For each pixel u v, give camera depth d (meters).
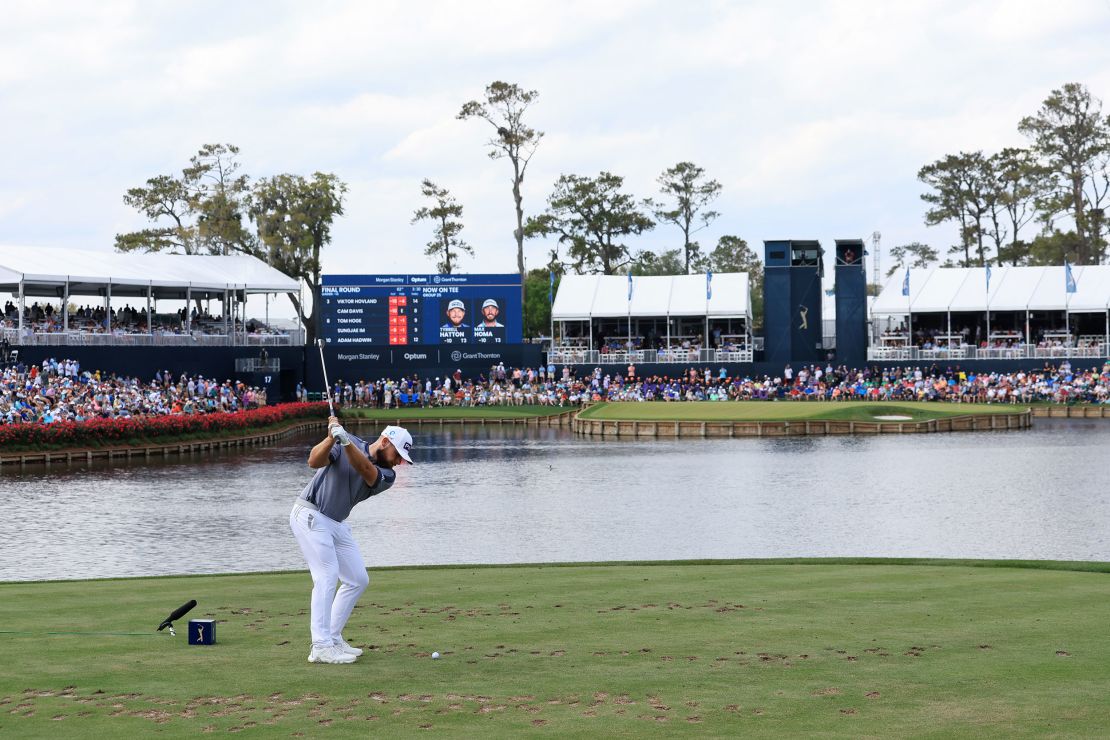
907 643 11.63
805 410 72.00
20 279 66.50
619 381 86.44
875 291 126.19
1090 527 30.14
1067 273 86.94
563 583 16.28
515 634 12.27
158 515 33.72
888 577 16.67
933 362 85.50
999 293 89.94
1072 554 25.84
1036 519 31.75
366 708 9.25
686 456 53.62
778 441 62.44
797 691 9.72
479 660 10.96
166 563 25.28
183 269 81.19
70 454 52.25
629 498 37.72
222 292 88.94
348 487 10.96
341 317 84.75
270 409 69.38
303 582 16.92
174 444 57.44
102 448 54.12
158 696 9.62
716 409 74.56
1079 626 12.54
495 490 40.28
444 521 32.28
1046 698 9.46
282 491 40.06
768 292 91.69
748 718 8.93
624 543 28.05
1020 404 77.94
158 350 73.06
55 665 10.80
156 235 105.31
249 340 81.94
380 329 84.94
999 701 9.38
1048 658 10.91
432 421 79.25
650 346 95.44
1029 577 16.56
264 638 12.14
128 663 10.87
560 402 83.56
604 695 9.62
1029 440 59.09
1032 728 8.65
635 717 8.97
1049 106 114.50
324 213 103.56
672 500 37.09
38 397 55.91
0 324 67.69
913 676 10.21
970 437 62.53
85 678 10.27
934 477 42.91
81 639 12.09
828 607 13.86
